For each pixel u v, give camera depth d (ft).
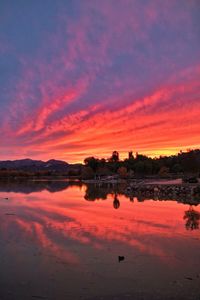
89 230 81.92
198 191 207.41
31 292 44.11
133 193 232.94
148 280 47.73
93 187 357.41
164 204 148.56
